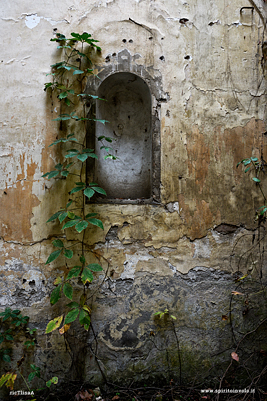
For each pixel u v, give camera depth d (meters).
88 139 2.29
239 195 2.35
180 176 2.32
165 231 2.28
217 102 2.37
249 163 2.33
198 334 2.24
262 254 2.33
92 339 2.17
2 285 2.19
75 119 2.16
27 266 2.21
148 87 2.33
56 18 2.31
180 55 2.36
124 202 2.32
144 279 2.24
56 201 2.24
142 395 2.08
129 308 2.21
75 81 2.30
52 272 2.20
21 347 2.15
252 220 2.34
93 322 2.18
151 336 2.21
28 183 2.25
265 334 2.28
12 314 2.11
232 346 2.25
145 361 2.18
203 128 2.35
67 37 2.30
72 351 2.15
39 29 2.31
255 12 2.42
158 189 2.31
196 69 2.37
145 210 2.27
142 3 2.35
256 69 2.41
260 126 2.40
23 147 2.26
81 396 2.01
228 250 2.31
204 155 2.34
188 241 2.29
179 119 2.34
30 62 2.29
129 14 2.34
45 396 2.08
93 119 2.09
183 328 2.23
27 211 2.23
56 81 2.28
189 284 2.27
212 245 2.30
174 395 2.08
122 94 2.61
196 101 2.36
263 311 2.30
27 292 2.19
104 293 2.21
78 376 2.13
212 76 2.38
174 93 2.34
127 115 2.61
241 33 2.41
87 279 1.93
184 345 2.22
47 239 2.22
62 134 2.27
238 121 2.38
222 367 2.22
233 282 2.30
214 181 2.34
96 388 2.11
